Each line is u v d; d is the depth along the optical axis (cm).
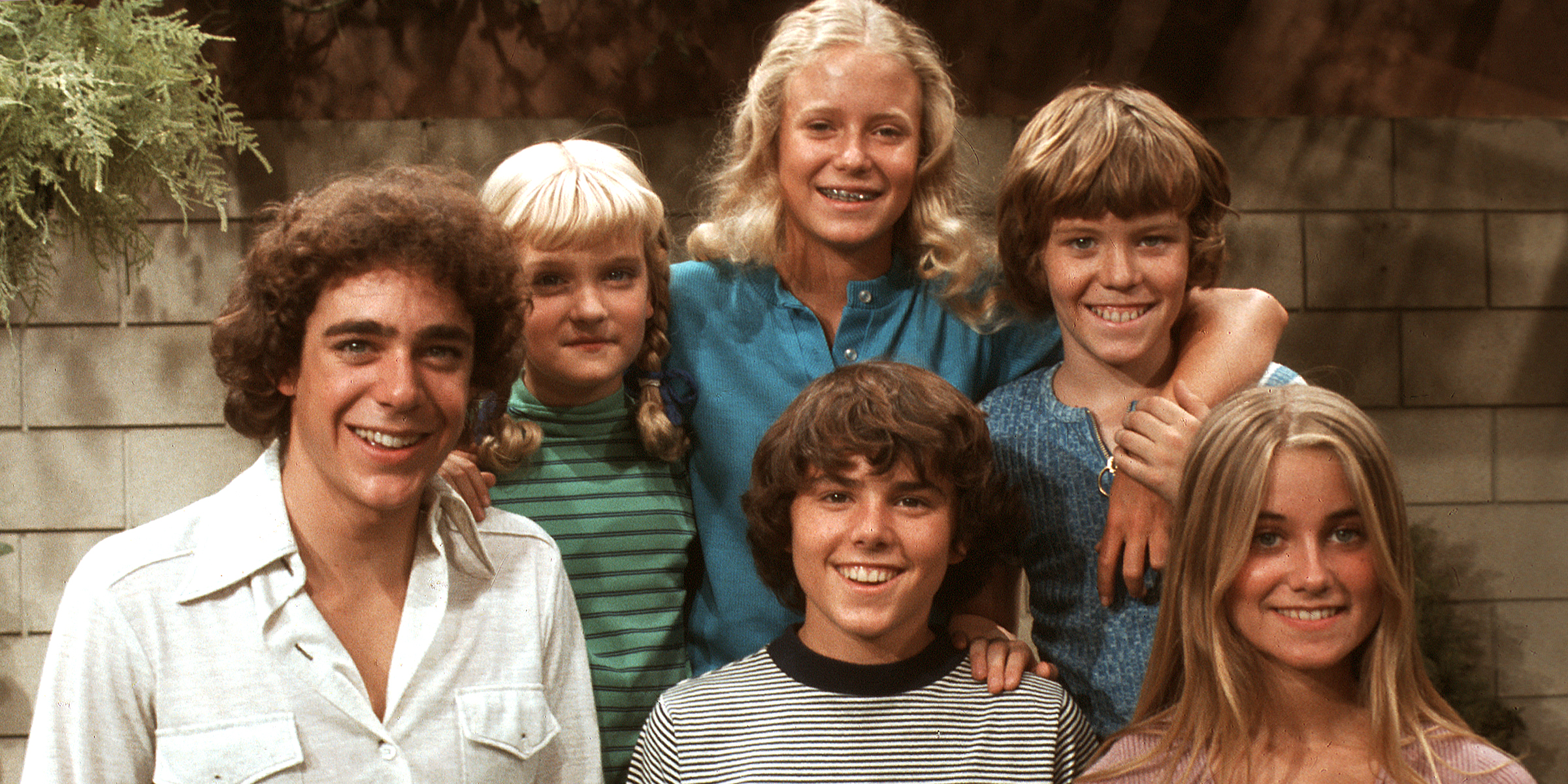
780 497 140
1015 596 168
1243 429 122
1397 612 120
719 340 173
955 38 301
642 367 165
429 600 118
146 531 111
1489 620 312
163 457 297
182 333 296
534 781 124
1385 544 118
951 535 140
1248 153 308
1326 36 308
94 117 177
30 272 214
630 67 298
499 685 120
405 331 106
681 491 169
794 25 171
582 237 148
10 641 296
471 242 110
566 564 157
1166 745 125
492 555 126
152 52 188
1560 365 317
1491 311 315
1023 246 158
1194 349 155
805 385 171
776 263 177
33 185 186
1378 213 312
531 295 123
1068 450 153
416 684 115
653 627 160
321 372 107
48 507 296
